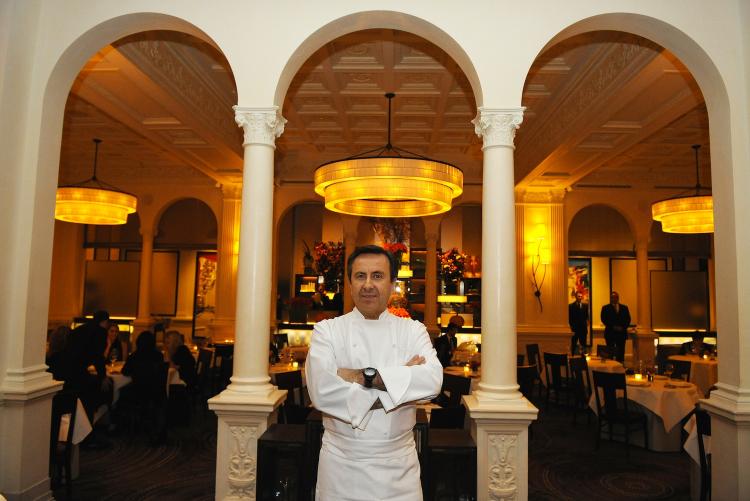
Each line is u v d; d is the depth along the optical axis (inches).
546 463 245.6
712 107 188.2
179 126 343.0
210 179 516.1
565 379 367.6
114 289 584.7
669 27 182.9
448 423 176.7
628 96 256.4
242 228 183.5
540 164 375.9
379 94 328.2
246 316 179.3
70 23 185.9
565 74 289.7
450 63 286.8
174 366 319.6
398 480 96.0
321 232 574.6
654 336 504.4
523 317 471.2
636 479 225.3
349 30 196.7
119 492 202.1
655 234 586.9
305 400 270.8
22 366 173.8
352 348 101.3
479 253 562.9
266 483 152.6
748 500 164.4
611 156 383.6
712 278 577.9
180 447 260.7
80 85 275.6
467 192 483.2
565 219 476.4
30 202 179.5
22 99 179.2
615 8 183.5
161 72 252.1
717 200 185.2
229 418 170.7
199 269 592.7
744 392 167.6
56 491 201.3
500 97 183.3
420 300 538.9
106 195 371.9
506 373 174.7
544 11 185.5
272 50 186.2
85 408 249.1
